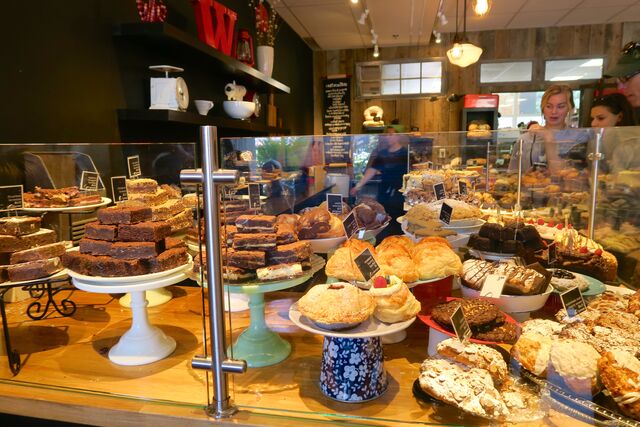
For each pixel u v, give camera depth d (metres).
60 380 0.98
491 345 0.96
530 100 5.80
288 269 1.06
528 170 1.59
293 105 5.43
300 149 1.47
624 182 1.42
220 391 0.83
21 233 1.14
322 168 1.49
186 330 1.22
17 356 1.04
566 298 1.03
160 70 2.51
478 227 1.41
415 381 0.91
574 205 1.53
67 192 1.36
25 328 1.24
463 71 5.88
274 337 1.07
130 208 1.12
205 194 0.80
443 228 1.40
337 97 6.16
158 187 1.49
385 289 0.93
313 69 6.35
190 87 2.94
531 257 1.26
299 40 5.62
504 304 1.08
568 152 1.54
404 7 4.50
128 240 1.09
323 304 0.90
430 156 1.57
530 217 1.54
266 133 4.32
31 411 0.92
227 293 0.87
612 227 1.45
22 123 1.63
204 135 0.79
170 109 2.24
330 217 1.31
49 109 1.76
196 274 1.09
